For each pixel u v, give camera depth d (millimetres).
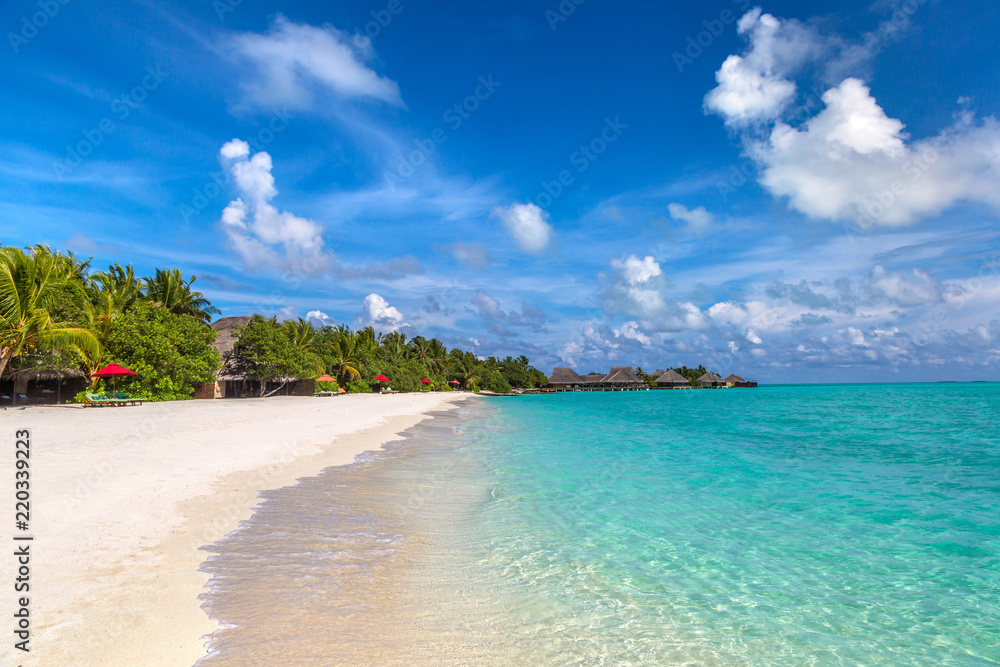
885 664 4184
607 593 5379
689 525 8070
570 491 10266
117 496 7520
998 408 43000
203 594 4680
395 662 3801
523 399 75000
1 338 23625
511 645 4188
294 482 9820
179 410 25047
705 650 4273
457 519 8023
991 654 4359
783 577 5988
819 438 21062
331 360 60062
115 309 32688
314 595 4855
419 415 31859
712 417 34031
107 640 3699
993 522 8438
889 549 7035
